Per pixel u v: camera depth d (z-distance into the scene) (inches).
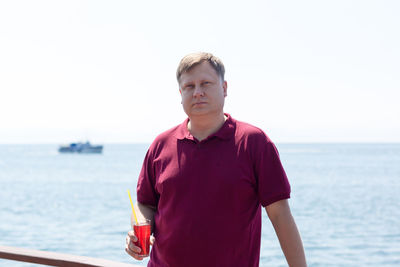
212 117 69.9
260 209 72.1
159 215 72.8
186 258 67.9
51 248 492.7
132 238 71.1
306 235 577.3
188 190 68.4
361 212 791.1
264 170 66.9
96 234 572.7
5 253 77.9
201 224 66.8
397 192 1114.7
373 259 439.2
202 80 68.7
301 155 4613.7
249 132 68.9
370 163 2765.7
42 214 773.9
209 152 68.4
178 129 74.0
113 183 1418.6
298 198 1012.5
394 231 596.7
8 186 1347.2
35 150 7603.4
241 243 67.3
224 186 66.4
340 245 509.4
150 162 76.2
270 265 396.8
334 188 1226.0
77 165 2600.9
